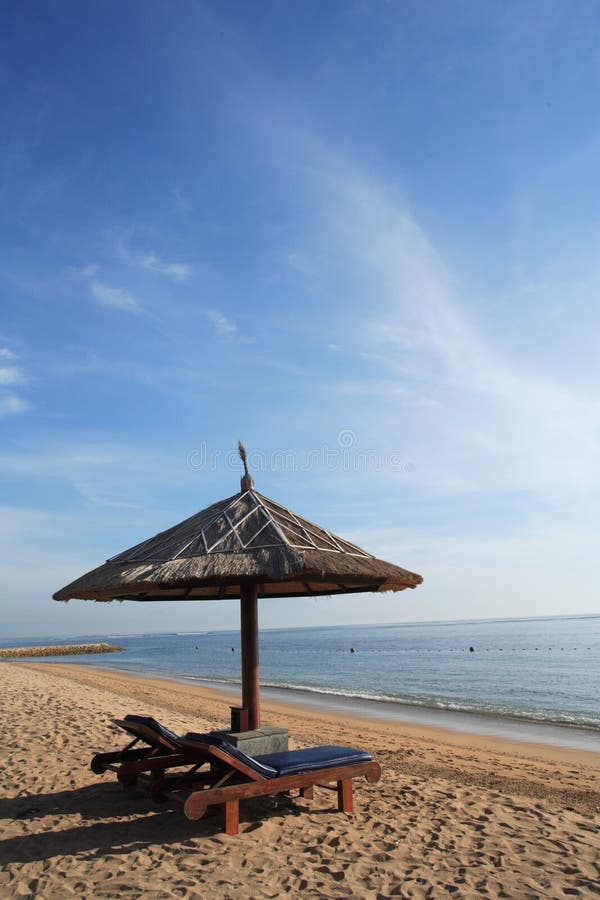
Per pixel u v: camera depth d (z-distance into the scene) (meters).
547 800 7.96
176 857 4.87
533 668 36.56
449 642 80.06
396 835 5.51
